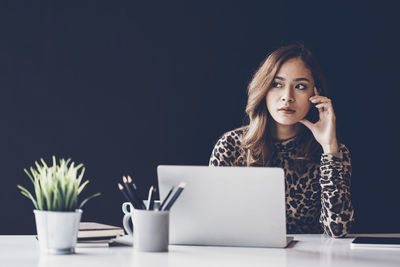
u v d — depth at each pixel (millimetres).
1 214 3434
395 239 1710
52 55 3531
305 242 1762
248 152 2781
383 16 3436
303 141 2756
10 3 3520
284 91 2869
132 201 1493
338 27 3463
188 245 1631
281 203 1568
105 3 3557
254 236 1595
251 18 3533
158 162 3531
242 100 3523
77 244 1541
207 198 1604
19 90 3504
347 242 1779
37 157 3482
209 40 3553
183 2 3559
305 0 3498
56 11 3545
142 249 1469
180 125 3543
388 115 3412
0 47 3510
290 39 3502
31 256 1372
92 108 3529
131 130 3535
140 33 3561
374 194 3408
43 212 1408
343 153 2533
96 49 3545
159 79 3553
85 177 3498
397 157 3398
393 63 3422
